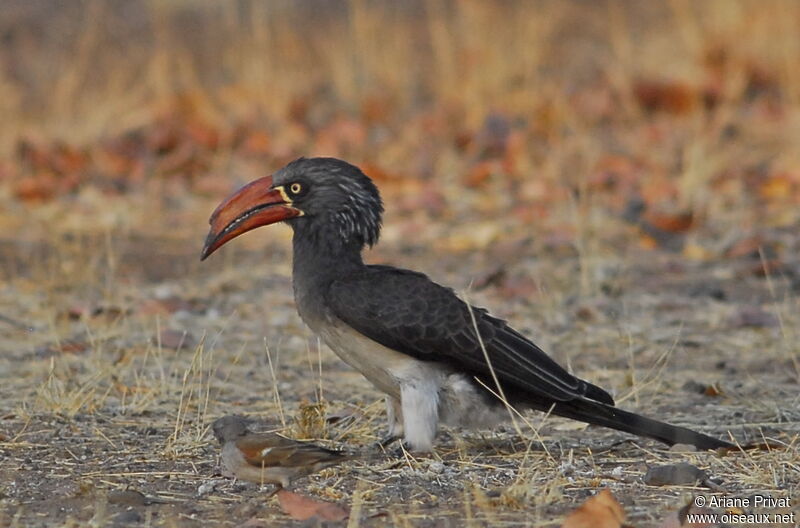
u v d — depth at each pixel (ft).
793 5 86.69
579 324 44.45
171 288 48.73
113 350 40.32
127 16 101.71
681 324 42.19
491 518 26.00
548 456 30.40
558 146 72.54
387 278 31.17
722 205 61.72
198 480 28.89
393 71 86.58
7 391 36.11
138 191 66.69
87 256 52.90
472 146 72.79
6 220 59.93
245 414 34.53
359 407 34.83
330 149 73.77
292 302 47.24
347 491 28.09
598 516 25.02
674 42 89.56
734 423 33.86
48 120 78.74
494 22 92.32
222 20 102.17
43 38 97.45
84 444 31.58
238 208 32.22
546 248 54.80
